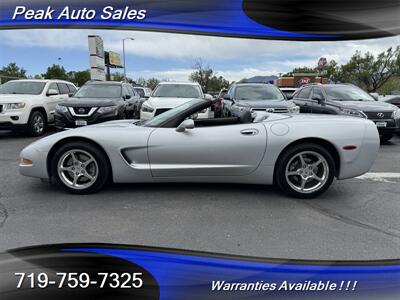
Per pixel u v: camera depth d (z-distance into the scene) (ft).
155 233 10.13
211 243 9.57
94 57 82.28
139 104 36.01
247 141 12.67
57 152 12.97
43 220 10.95
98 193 13.48
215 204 12.48
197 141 12.69
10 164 18.86
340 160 12.89
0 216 11.25
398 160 20.70
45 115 31.81
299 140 12.82
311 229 10.49
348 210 12.09
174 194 13.47
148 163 12.87
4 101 27.99
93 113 26.45
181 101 27.48
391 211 12.03
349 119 13.35
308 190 13.07
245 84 31.68
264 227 10.60
